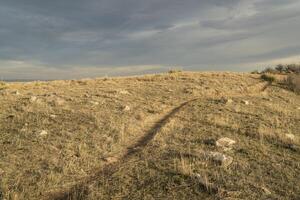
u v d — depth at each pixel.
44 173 8.90
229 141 11.91
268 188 8.36
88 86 27.62
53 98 19.02
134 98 21.31
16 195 7.54
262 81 38.53
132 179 8.70
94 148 11.05
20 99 18.67
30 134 11.99
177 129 13.88
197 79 34.38
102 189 8.07
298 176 9.14
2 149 10.49
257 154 10.84
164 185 8.32
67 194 8.01
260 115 17.16
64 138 11.76
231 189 8.10
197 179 8.46
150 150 11.05
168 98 22.36
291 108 21.27
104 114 15.51
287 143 12.16
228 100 20.61
